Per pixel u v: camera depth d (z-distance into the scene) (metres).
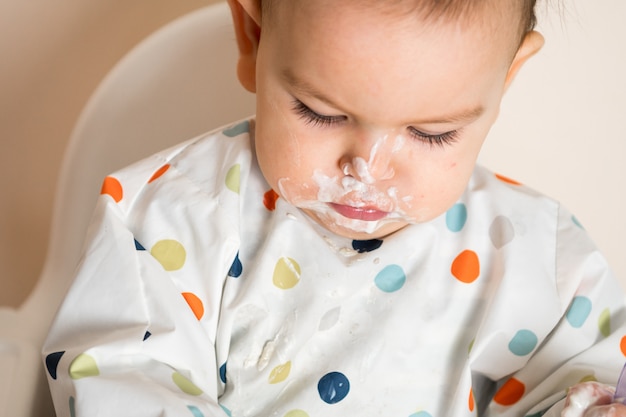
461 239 1.25
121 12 1.82
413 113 0.95
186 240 1.19
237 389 1.17
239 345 1.18
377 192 1.03
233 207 1.20
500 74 0.99
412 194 1.04
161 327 1.09
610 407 1.03
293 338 1.18
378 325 1.19
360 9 0.91
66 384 1.04
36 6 1.83
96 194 1.44
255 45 1.11
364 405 1.18
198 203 1.20
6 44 1.85
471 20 0.92
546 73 1.55
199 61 1.45
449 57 0.92
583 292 1.24
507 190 1.30
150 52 1.44
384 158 1.00
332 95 0.95
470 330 1.22
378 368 1.18
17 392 1.22
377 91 0.93
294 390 1.17
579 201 1.60
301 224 1.20
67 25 1.84
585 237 1.28
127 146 1.45
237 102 1.47
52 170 1.88
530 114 1.57
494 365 1.24
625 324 1.25
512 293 1.22
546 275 1.25
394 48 0.91
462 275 1.23
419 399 1.20
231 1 1.09
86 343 1.07
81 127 1.43
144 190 1.23
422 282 1.22
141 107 1.45
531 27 1.07
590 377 1.19
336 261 1.19
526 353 1.23
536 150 1.58
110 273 1.13
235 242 1.19
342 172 1.03
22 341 1.30
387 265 1.21
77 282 1.13
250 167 1.24
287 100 1.00
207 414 1.01
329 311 1.19
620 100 1.55
